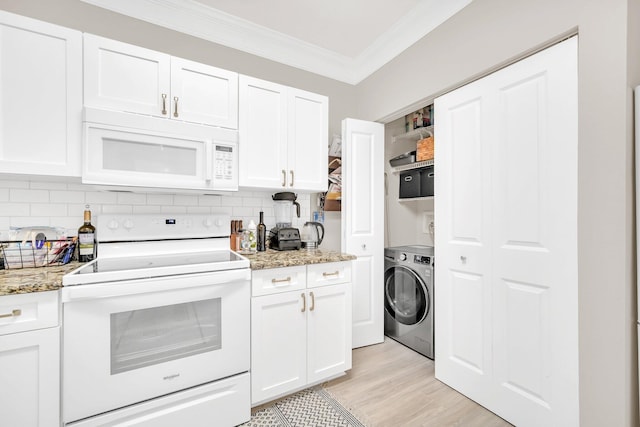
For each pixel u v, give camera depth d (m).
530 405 1.45
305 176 2.14
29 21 1.34
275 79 2.43
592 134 1.22
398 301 2.60
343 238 2.45
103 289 1.24
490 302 1.64
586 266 1.24
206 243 2.01
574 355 1.28
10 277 1.23
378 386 1.90
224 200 2.17
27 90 1.35
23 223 1.59
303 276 1.78
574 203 1.28
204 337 1.49
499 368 1.59
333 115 2.70
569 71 1.30
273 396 1.67
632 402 1.14
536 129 1.42
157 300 1.37
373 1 1.93
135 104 1.56
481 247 1.69
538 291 1.42
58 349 1.18
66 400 1.19
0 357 1.10
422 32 2.05
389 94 2.39
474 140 1.73
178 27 2.03
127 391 1.30
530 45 1.42
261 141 1.95
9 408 1.11
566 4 1.29
